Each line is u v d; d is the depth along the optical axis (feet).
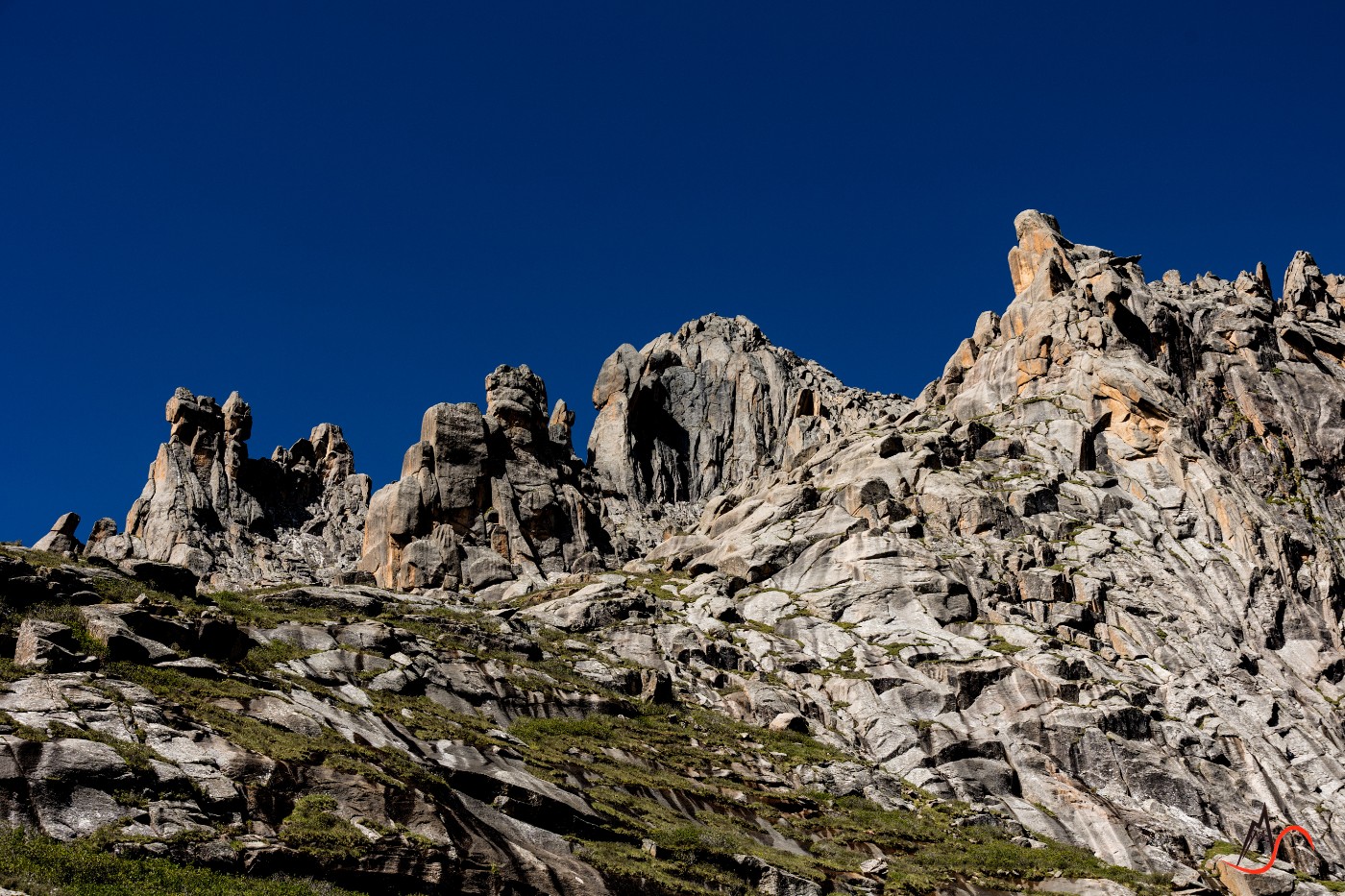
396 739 131.85
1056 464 282.15
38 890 77.82
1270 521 258.37
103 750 94.79
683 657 220.02
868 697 207.72
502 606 241.14
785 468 321.73
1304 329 324.80
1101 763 191.83
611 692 195.93
